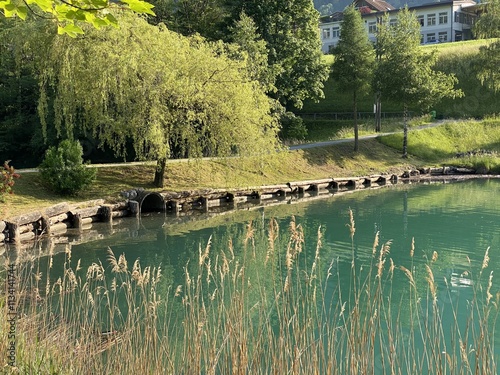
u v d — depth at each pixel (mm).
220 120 23094
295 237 5723
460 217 19953
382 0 86812
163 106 21578
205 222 20047
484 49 39562
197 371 5484
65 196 20828
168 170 25641
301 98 39000
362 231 17719
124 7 3279
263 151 24312
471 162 34594
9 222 15891
